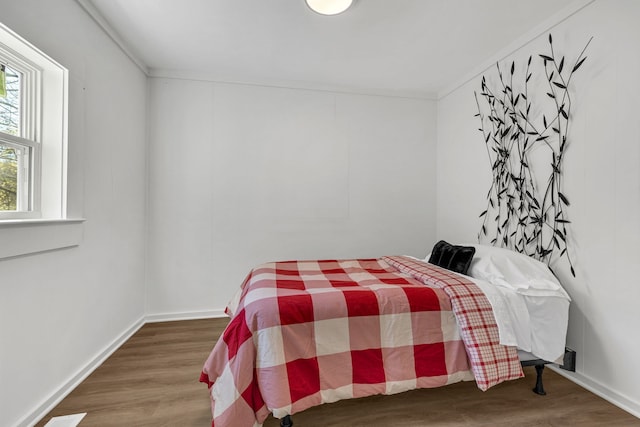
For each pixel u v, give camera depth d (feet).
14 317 4.42
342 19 6.70
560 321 5.58
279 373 4.13
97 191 6.52
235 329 4.44
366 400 5.40
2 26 4.16
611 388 5.35
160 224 9.20
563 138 6.27
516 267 6.09
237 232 9.69
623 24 5.19
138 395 5.42
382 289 5.21
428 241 10.86
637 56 5.00
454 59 8.50
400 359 4.75
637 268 5.00
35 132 5.23
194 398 5.36
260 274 6.44
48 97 5.36
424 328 4.94
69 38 5.53
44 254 4.98
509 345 4.99
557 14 6.36
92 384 5.75
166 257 9.25
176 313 9.30
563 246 6.25
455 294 5.17
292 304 4.55
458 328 5.06
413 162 10.88
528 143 7.14
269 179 9.87
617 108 5.29
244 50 8.06
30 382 4.69
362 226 10.54
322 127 10.21
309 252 10.16
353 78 9.76
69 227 5.50
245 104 9.69
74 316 5.74
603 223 5.51
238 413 3.96
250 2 6.14
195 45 7.80
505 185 7.88
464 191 9.53
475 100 9.05
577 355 5.93
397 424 4.78
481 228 8.78
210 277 9.52
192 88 9.34
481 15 6.52
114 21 6.76
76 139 5.74
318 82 10.07
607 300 5.43
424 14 6.50
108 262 7.00
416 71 9.24
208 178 9.49
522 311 5.33
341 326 4.65
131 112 8.11
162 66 8.95
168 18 6.67
